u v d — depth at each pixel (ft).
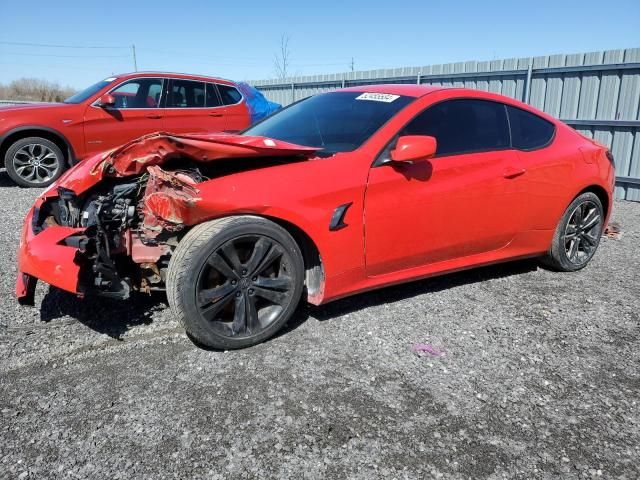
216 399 8.25
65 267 8.75
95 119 25.95
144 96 27.14
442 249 11.82
